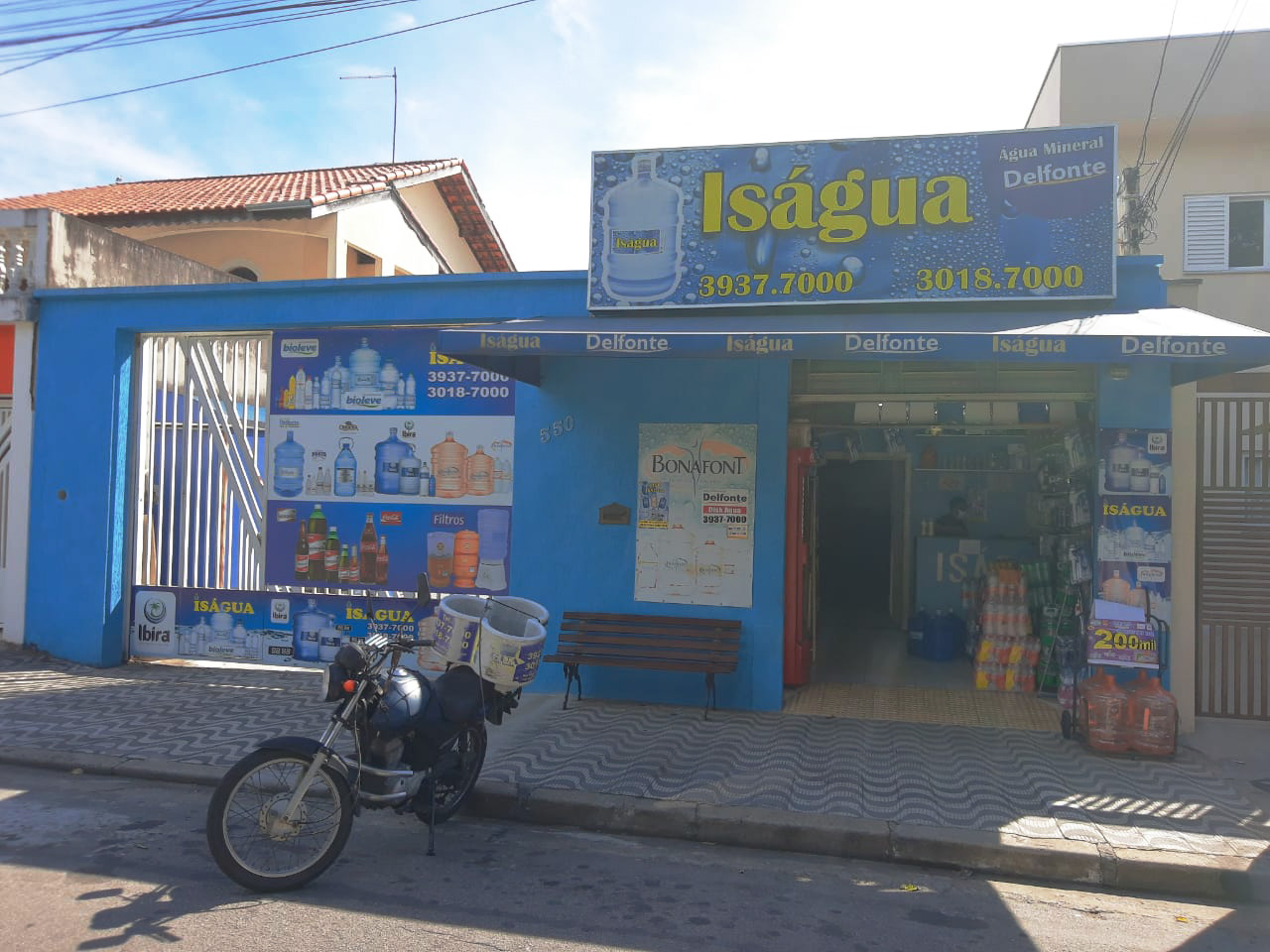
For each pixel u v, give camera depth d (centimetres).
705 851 558
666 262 834
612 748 706
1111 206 761
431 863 523
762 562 834
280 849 509
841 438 1039
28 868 496
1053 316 743
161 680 920
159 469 1011
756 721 789
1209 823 570
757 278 817
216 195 1616
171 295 964
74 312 992
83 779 662
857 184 802
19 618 998
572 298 874
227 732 749
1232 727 791
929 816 574
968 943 439
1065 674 785
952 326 702
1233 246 1326
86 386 987
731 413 846
